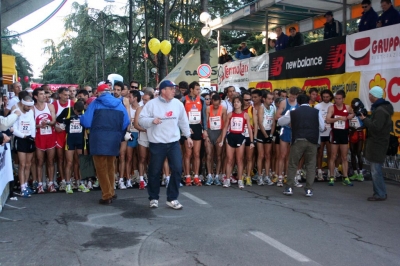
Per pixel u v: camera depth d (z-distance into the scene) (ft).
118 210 22.04
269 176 30.73
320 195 26.48
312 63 38.24
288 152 30.40
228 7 89.86
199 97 29.50
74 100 30.83
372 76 32.04
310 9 45.50
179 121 23.06
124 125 23.62
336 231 18.49
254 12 44.62
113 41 104.63
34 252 15.53
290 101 29.48
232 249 15.92
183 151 30.50
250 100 29.43
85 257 15.05
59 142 27.12
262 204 23.63
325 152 35.24
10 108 27.91
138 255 15.26
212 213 21.42
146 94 28.12
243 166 31.81
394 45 30.07
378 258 15.23
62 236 17.46
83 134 26.35
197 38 64.64
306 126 25.64
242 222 19.71
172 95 22.13
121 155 28.14
